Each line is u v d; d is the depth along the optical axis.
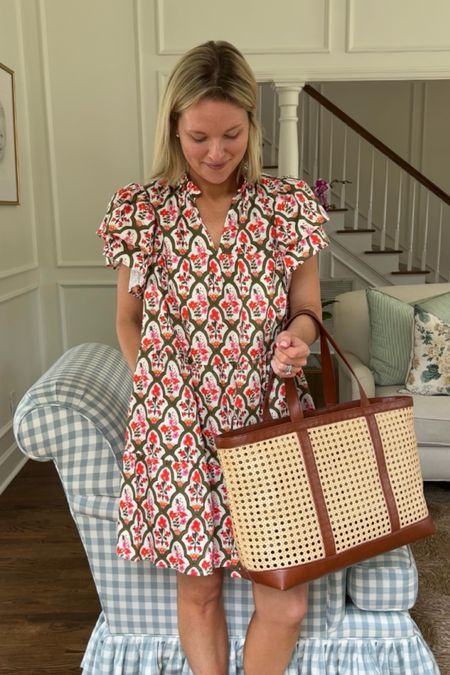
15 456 3.08
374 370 2.79
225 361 1.18
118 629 1.51
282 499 1.09
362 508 1.15
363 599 1.43
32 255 3.40
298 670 1.46
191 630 1.33
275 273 1.18
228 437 1.08
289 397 1.11
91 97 3.36
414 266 5.93
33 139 3.38
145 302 1.18
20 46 3.26
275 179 1.23
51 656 1.70
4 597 1.99
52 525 2.50
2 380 2.92
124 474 1.24
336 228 5.09
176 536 1.19
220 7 3.31
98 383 1.53
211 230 1.17
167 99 1.11
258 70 3.40
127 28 3.30
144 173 3.43
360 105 5.80
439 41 3.39
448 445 2.50
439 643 1.70
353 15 3.36
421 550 2.20
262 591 1.21
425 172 5.89
